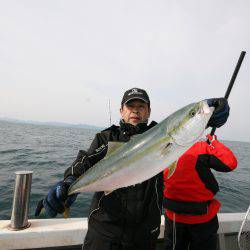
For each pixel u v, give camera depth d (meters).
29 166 12.00
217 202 2.74
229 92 2.82
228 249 3.16
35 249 2.70
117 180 2.25
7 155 15.41
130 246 2.14
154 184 2.32
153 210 2.23
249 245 3.25
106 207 2.22
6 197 6.55
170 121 2.22
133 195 2.21
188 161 2.61
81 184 2.31
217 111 2.23
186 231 2.73
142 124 2.61
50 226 2.86
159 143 2.20
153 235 2.22
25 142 26.92
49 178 9.47
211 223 2.62
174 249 2.66
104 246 2.13
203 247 2.62
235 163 2.43
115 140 2.59
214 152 2.53
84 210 6.14
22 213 2.74
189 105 2.24
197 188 2.57
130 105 2.65
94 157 2.54
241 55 2.82
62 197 2.28
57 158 15.76
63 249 2.80
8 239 2.62
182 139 2.16
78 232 2.83
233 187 10.80
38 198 6.70
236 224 3.22
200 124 2.13
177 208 2.62
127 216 2.15
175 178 2.64
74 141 36.72
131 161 2.24
